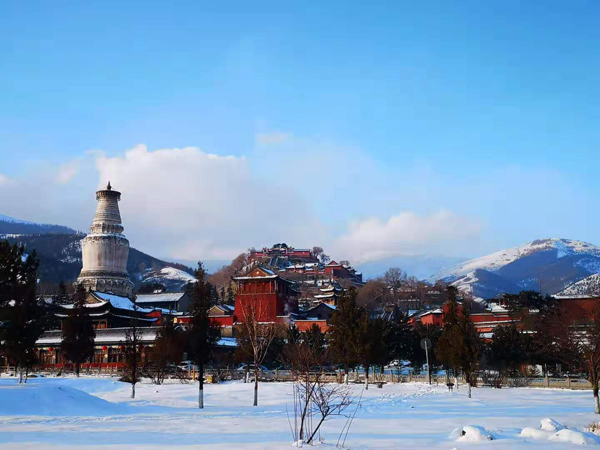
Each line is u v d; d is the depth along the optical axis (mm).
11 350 65875
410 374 87875
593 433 30625
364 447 25609
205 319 57625
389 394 63562
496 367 83375
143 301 199000
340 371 94125
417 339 98812
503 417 40969
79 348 98688
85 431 32625
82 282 158875
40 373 107125
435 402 54688
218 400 61312
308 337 99250
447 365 82188
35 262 66938
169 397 65875
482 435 27688
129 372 90875
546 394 64312
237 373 96000
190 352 55781
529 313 121500
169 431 32750
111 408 49000
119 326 145000
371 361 76812
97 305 140625
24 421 38875
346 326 78688
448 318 74125
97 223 169625
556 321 84562
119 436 30188
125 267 172000
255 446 25812
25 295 66312
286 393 65438
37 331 68625
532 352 84312
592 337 59562
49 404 46562
